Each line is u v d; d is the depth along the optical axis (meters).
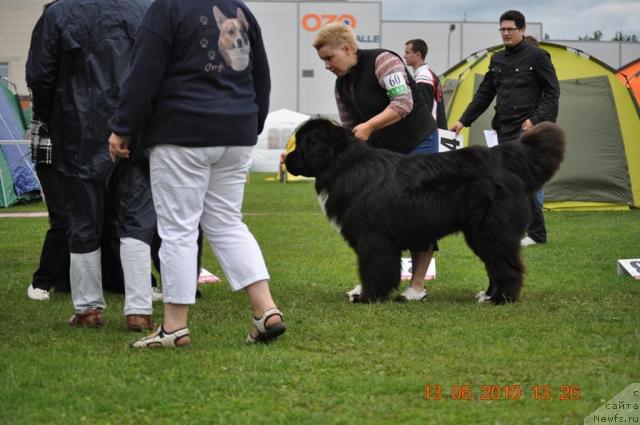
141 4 5.25
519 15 9.04
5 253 9.18
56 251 6.38
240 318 5.46
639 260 7.45
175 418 3.46
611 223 11.98
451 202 5.86
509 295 5.92
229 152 4.41
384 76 6.10
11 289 6.79
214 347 4.59
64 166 5.15
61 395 3.74
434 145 6.52
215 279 7.16
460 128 9.42
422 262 6.29
